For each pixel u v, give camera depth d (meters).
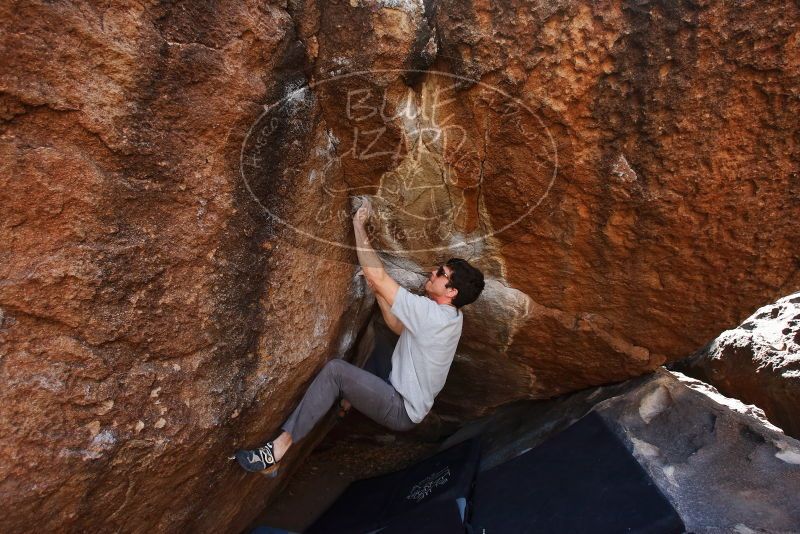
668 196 1.76
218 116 1.43
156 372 1.44
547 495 2.27
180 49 1.32
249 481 2.08
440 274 2.13
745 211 1.76
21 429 1.18
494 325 2.46
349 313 2.30
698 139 1.64
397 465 3.28
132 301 1.37
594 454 2.33
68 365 1.26
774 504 1.99
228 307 1.61
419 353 2.15
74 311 1.26
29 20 1.11
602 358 2.46
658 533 1.96
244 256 1.63
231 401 1.67
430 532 2.37
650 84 1.57
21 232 1.19
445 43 1.59
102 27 1.20
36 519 1.24
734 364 3.27
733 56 1.50
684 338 2.23
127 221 1.33
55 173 1.20
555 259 2.08
